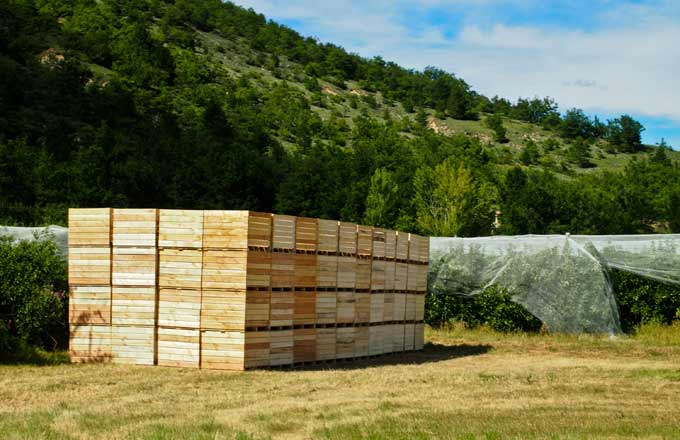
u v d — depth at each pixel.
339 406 10.66
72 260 14.98
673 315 24.02
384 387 12.59
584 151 168.38
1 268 15.55
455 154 119.75
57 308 15.91
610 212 57.47
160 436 8.43
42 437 8.41
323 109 162.12
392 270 18.27
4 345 14.89
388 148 108.12
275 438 8.62
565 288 23.77
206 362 14.23
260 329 14.48
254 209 65.75
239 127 106.44
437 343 21.56
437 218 64.31
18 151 47.34
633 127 188.88
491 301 24.58
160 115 93.88
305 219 15.42
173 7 196.00
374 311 17.48
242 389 12.05
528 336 23.52
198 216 14.38
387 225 62.06
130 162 60.03
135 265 14.64
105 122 78.31
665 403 11.41
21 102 79.69
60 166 47.81
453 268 24.86
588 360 17.89
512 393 12.21
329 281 15.99
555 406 10.98
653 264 23.36
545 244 24.28
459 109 196.75
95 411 10.02
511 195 62.06
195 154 70.94
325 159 86.88
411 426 9.30
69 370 13.79
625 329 24.22
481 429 9.16
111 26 142.25
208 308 14.27
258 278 14.37
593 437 8.72
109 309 14.76
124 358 14.68
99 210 14.84
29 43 108.94
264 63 190.62
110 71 120.06
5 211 33.88
